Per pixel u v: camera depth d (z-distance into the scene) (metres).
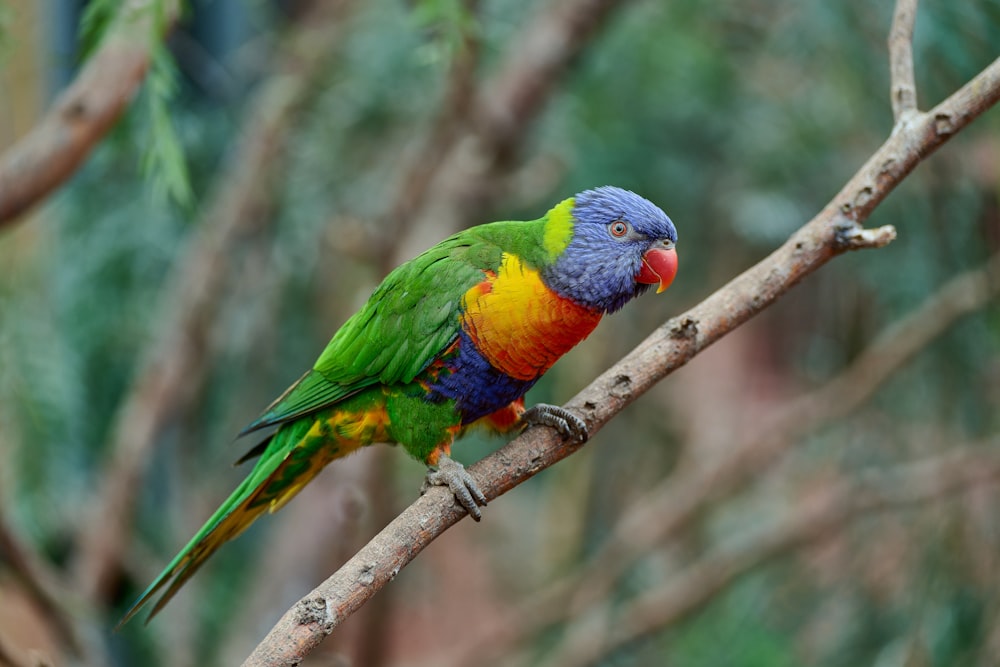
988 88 4.79
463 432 5.85
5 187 5.61
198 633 10.26
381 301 5.64
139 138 6.94
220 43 9.29
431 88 9.48
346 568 4.21
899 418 9.11
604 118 9.52
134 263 9.26
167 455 10.42
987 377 8.59
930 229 8.20
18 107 8.33
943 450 8.72
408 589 12.66
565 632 11.16
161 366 9.18
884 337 8.80
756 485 11.52
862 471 9.04
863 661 8.55
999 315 8.34
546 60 8.75
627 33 9.43
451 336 5.43
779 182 9.37
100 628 8.95
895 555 8.92
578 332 5.57
